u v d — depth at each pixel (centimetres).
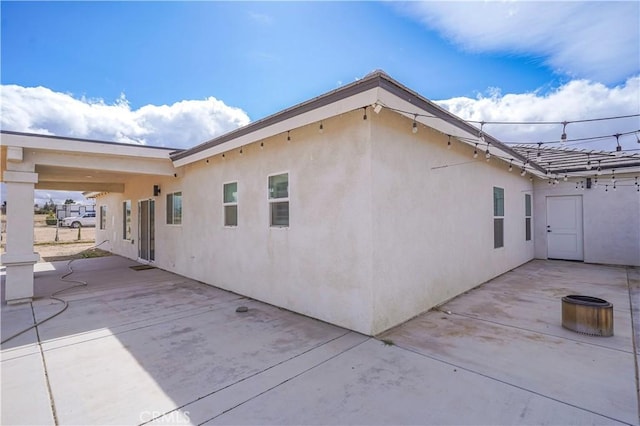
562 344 378
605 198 969
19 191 590
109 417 246
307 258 497
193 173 802
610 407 252
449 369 317
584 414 243
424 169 514
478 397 267
